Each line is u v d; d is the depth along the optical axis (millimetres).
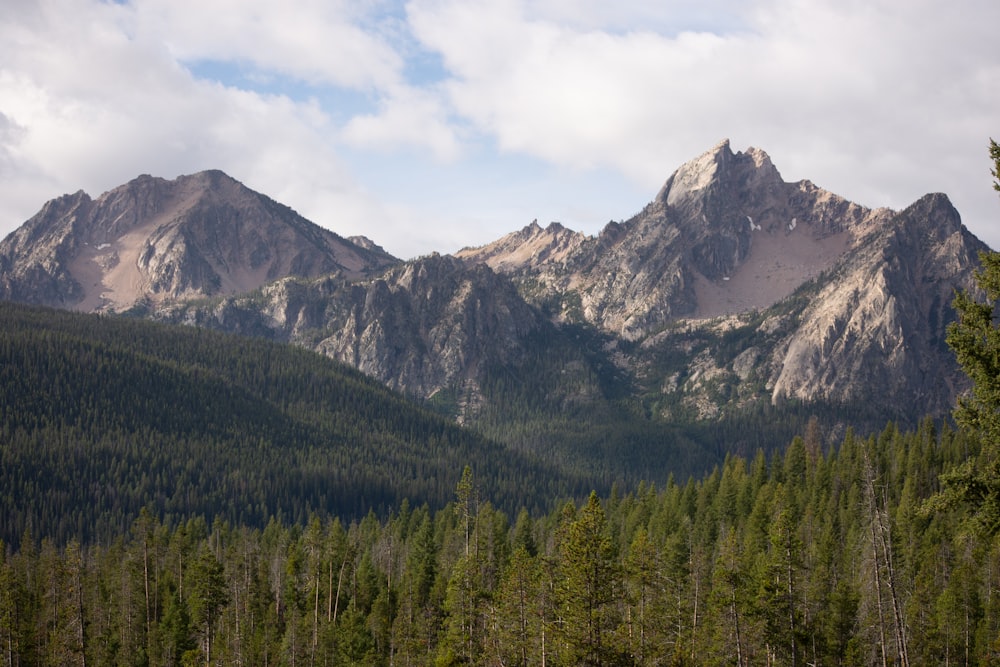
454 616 106938
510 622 85562
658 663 83188
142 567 147375
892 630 74938
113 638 133375
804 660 87250
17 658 123438
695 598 99625
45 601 135000
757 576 91250
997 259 47938
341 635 124562
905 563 92500
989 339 47875
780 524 86000
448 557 144750
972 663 99812
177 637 129875
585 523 73625
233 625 134500
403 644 118812
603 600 73562
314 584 144000
